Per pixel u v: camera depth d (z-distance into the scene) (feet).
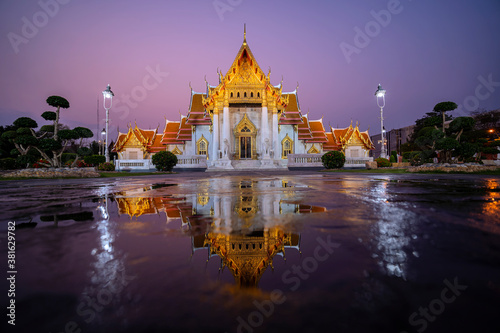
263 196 17.51
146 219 9.95
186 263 5.21
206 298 3.75
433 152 75.92
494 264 4.88
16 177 52.60
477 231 7.54
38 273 4.67
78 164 93.40
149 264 5.13
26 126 66.59
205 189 23.90
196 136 138.62
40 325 3.04
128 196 18.71
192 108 141.59
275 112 118.32
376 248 5.97
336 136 173.88
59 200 16.70
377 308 3.36
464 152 67.51
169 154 92.89
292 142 140.67
